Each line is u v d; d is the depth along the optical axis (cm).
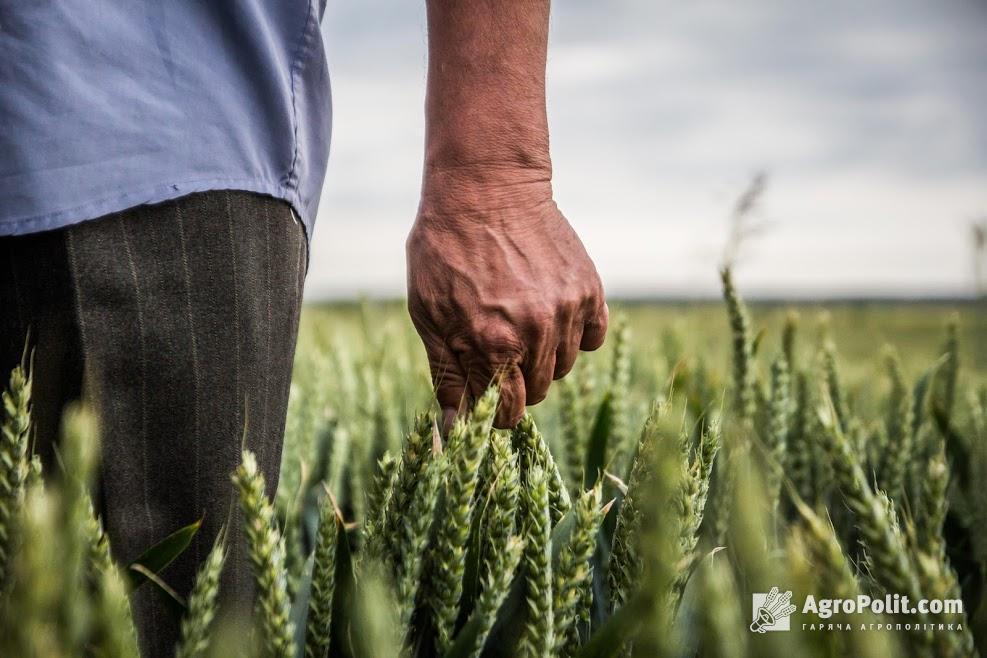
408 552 92
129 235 104
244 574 117
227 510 113
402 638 90
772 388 168
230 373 110
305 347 312
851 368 247
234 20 113
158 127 106
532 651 88
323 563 95
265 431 118
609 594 106
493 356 122
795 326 207
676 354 252
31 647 60
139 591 109
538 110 126
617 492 134
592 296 128
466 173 124
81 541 69
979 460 162
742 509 72
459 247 124
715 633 68
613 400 168
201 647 79
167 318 106
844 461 73
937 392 219
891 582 73
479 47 123
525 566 95
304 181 122
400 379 247
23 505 71
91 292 102
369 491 100
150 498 108
